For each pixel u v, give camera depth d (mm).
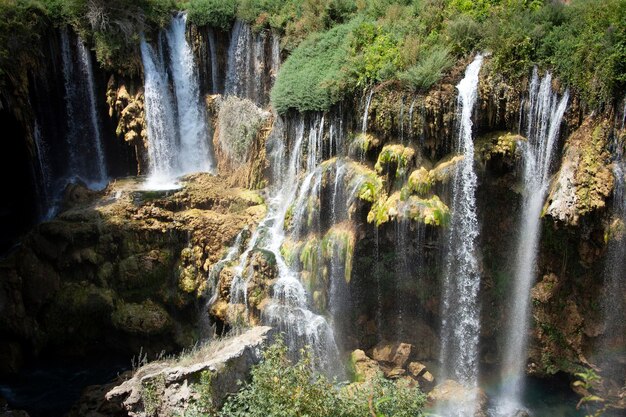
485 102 14906
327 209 16859
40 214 21266
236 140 21219
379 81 16234
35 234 17469
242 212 18953
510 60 14891
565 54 14352
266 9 22812
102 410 13281
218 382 12188
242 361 12984
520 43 14945
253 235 17906
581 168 13672
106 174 22766
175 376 12141
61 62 21531
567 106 14219
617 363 14742
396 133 15711
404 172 15219
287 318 15492
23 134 20438
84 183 22172
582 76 13953
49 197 21453
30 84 20703
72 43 21547
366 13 20359
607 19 14344
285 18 21953
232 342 14031
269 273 16453
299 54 20109
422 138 15328
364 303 16484
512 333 15656
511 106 14773
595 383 14688
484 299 15734
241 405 11266
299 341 15359
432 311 16078
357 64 17000
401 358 15688
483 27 16078
